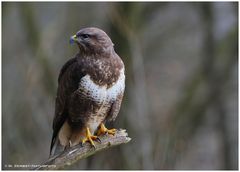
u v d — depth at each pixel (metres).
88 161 15.88
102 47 10.27
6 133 16.52
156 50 19.23
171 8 19.20
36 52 16.16
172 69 19.84
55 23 16.58
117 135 10.36
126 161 15.63
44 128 16.34
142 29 17.59
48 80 16.20
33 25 16.31
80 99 10.30
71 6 17.19
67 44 17.22
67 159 9.97
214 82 17.08
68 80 10.36
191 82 17.48
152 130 17.17
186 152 17.86
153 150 16.25
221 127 17.78
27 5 16.42
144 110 16.11
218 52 17.03
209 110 17.73
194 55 19.92
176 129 17.11
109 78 10.27
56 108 10.68
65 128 10.68
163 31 19.30
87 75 10.23
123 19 16.16
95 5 17.27
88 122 10.42
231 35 16.98
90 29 10.34
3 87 17.52
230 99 17.97
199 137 18.97
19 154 16.34
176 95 19.52
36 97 16.31
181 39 19.78
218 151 19.12
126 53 16.02
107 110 10.49
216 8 17.47
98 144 10.21
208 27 17.22
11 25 17.80
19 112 16.61
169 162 16.59
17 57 17.47
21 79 17.47
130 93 15.98
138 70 16.11
